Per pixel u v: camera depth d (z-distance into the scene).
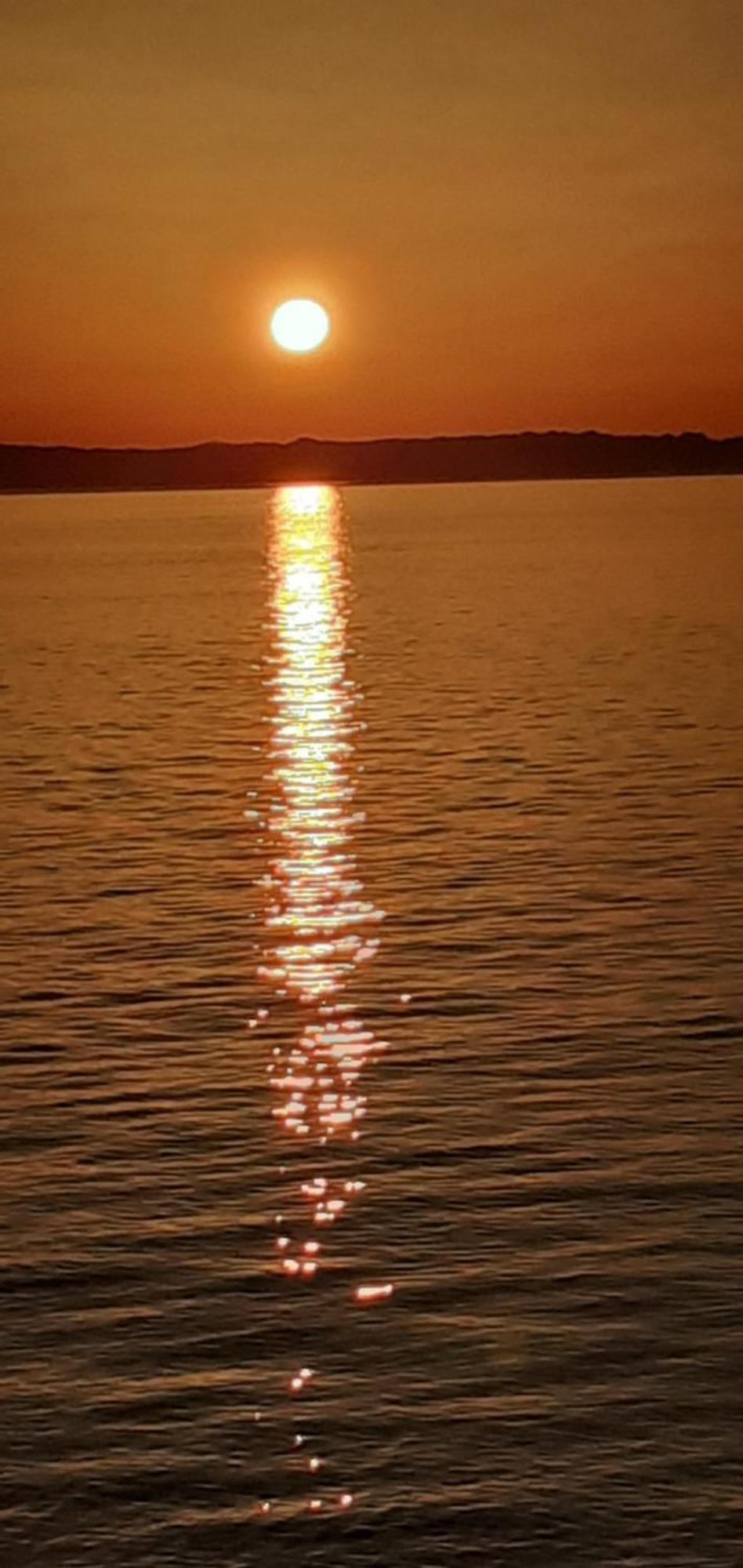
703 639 79.75
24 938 31.78
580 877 35.03
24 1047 26.17
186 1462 16.20
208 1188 21.38
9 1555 15.18
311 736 54.06
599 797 43.06
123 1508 15.68
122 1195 21.22
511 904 33.22
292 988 28.62
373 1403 16.95
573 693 62.28
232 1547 15.27
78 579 135.38
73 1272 19.39
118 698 64.69
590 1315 18.28
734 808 41.38
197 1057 25.67
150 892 34.94
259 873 36.38
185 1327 18.31
